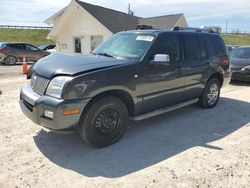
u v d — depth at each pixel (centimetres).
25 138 459
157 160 393
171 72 517
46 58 475
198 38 609
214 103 678
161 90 502
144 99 472
